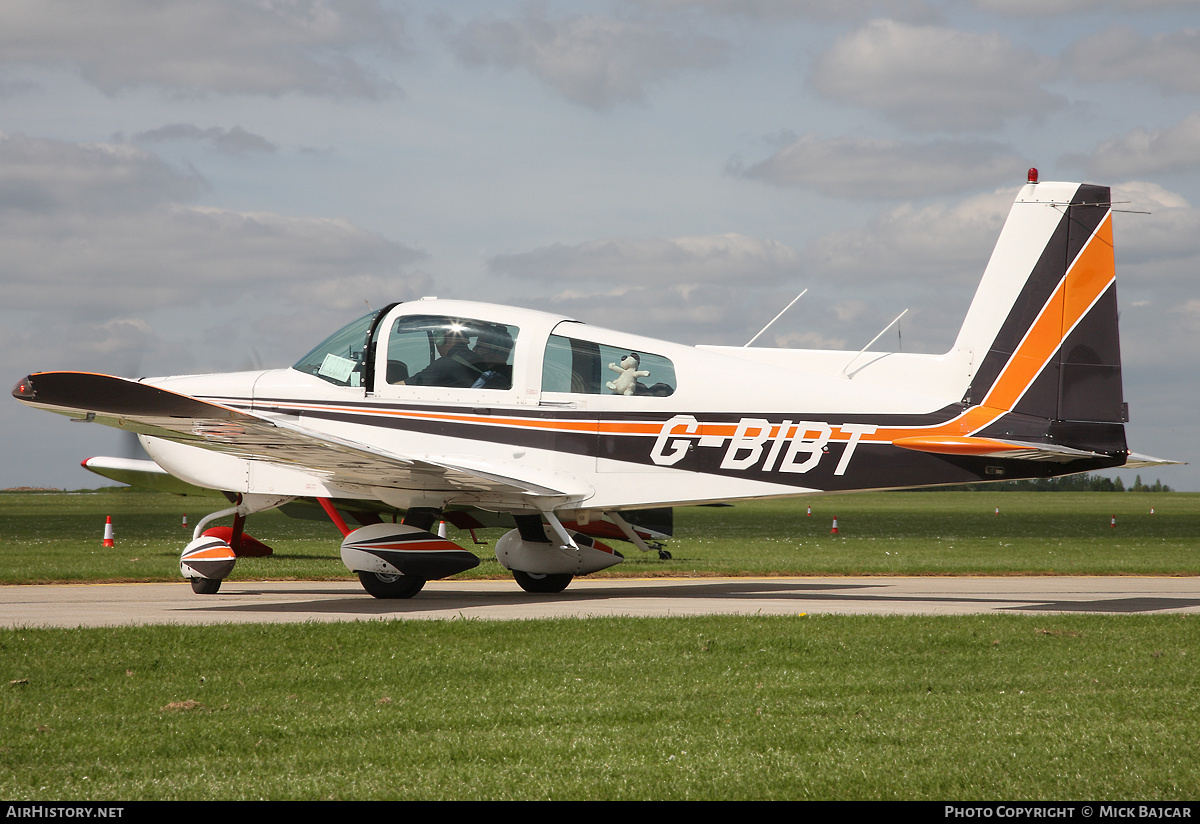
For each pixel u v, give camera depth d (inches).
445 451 898.1
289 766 372.2
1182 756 381.1
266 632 636.7
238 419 725.3
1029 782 354.0
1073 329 867.4
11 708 454.3
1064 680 517.3
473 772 366.0
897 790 346.9
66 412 786.8
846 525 3036.4
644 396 892.0
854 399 886.4
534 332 898.1
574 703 468.8
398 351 911.7
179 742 400.5
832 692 491.5
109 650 581.0
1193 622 710.5
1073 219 870.4
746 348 932.0
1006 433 872.9
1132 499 7071.9
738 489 887.7
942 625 692.1
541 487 863.1
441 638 631.8
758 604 904.3
